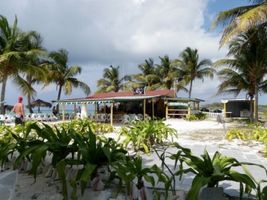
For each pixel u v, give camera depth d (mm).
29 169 6145
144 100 28125
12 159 6844
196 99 36875
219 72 29531
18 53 27359
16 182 5535
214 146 11086
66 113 35969
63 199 4449
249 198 4742
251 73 26562
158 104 35531
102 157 5082
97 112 32719
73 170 5375
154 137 10188
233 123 27359
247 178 4160
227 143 11938
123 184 5035
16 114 15414
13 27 28906
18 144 6340
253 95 29844
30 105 41500
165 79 53469
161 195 4898
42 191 5133
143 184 4699
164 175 4941
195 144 11625
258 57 25609
